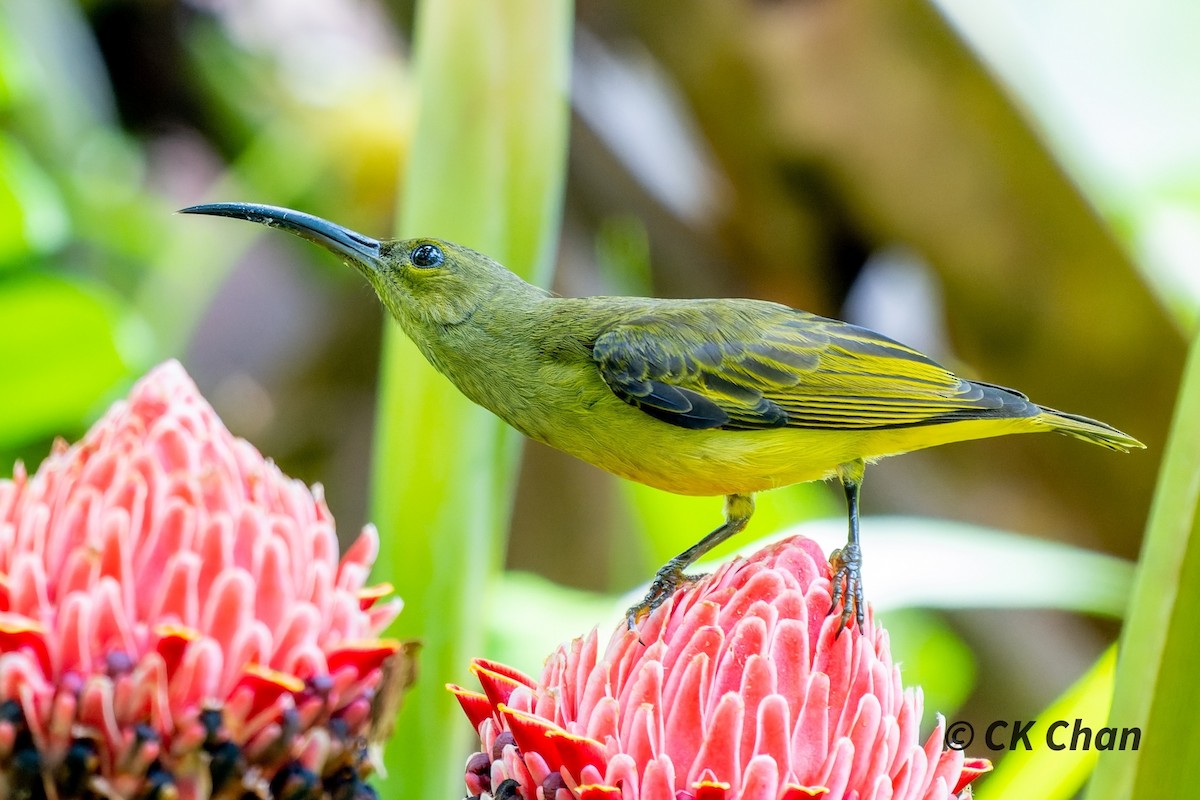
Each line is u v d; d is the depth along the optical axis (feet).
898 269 6.68
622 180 6.72
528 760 5.86
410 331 6.22
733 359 6.21
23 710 5.80
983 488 6.66
